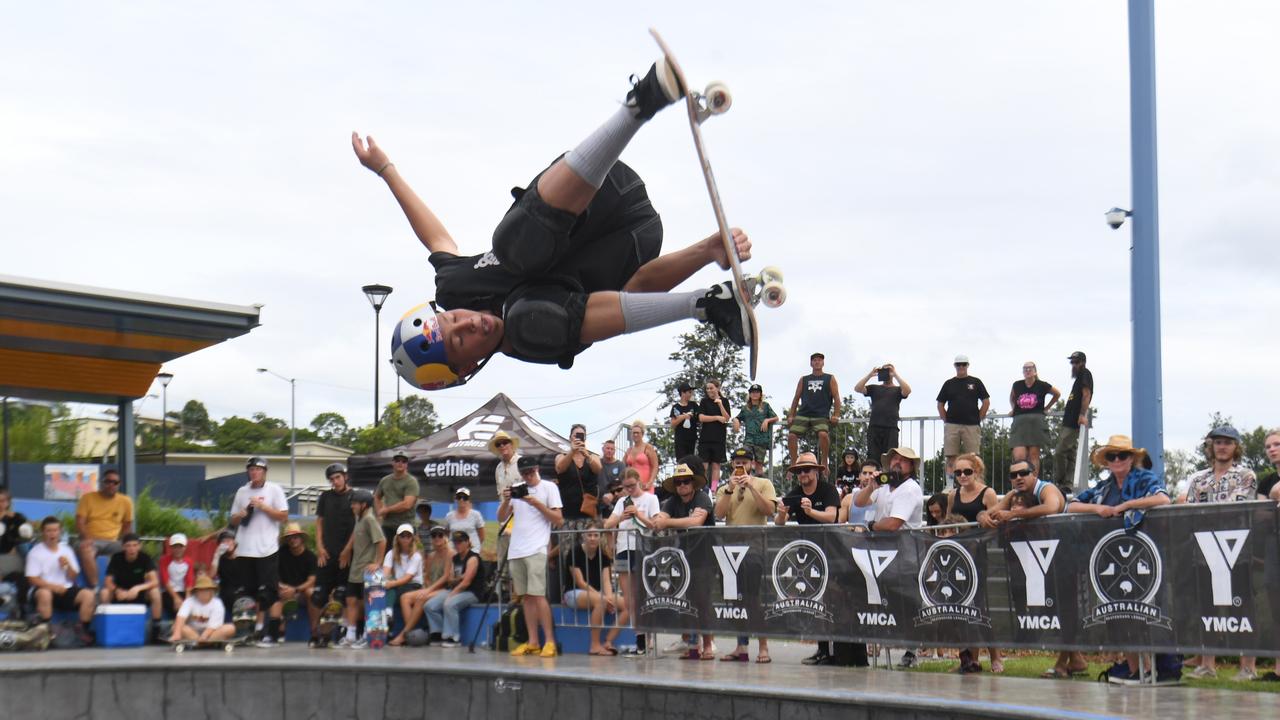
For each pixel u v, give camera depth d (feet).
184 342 45.55
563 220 16.87
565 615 35.99
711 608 32.01
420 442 51.49
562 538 36.06
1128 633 25.11
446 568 39.06
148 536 54.44
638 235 18.53
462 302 18.80
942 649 30.76
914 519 29.25
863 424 48.80
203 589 38.91
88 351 44.96
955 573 27.91
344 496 41.50
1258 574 23.39
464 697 29.94
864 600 29.35
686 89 15.79
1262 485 27.91
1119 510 25.31
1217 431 27.91
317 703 31.89
